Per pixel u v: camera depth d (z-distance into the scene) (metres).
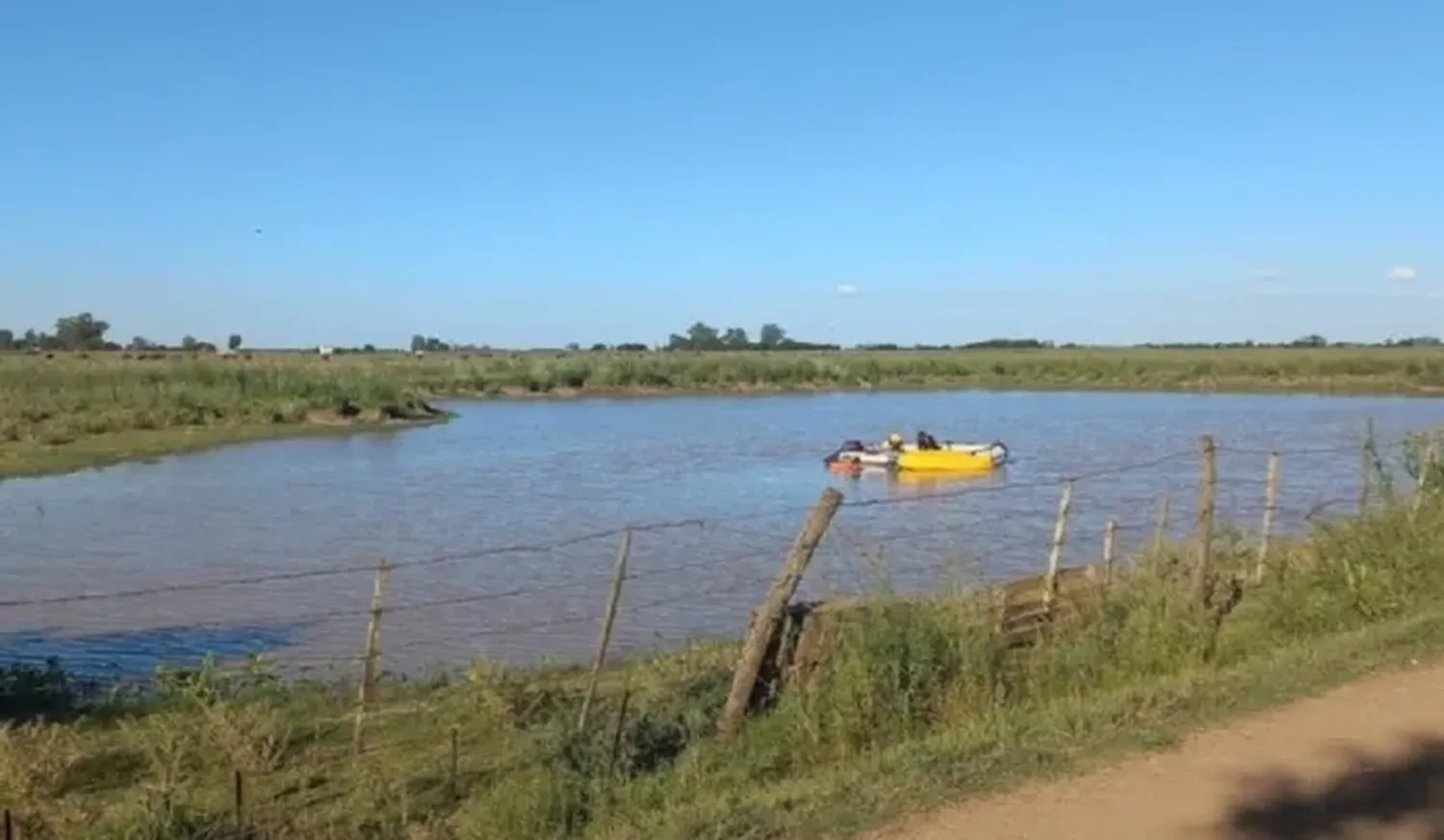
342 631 17.91
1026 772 7.51
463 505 33.28
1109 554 14.39
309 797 9.85
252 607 19.91
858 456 42.75
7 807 8.92
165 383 64.81
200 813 8.85
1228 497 29.88
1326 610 12.18
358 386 66.50
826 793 7.38
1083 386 108.81
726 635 16.95
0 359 104.75
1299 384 98.50
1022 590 13.32
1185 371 109.25
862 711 9.66
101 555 25.72
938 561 20.64
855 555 18.34
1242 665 10.25
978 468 42.12
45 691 13.51
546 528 29.05
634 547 25.45
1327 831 6.50
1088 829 6.61
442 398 91.81
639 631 17.52
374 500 34.31
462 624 18.20
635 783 8.99
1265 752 7.75
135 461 44.88
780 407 85.19
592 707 10.70
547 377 98.38
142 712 12.65
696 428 63.62
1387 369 102.44
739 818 7.00
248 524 29.92
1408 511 13.75
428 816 9.21
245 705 12.32
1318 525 14.73
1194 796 7.04
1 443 46.97
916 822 6.79
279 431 57.41
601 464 44.97
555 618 18.48
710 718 10.29
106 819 8.70
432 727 11.78
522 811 8.65
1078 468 42.88
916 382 113.25
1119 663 10.93
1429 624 10.77
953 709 9.78
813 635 10.57
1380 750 7.75
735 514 30.98
